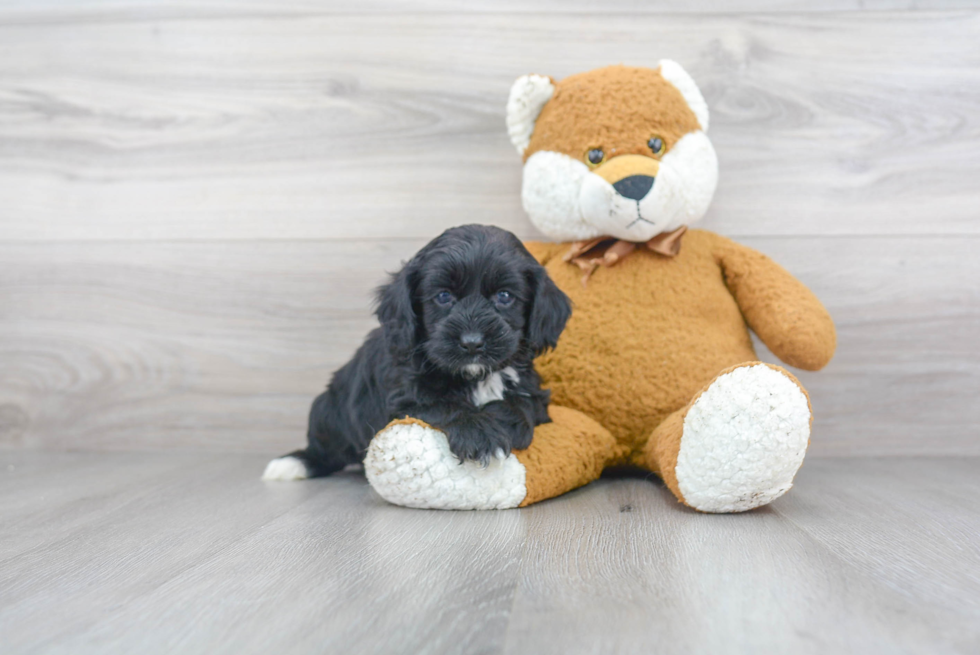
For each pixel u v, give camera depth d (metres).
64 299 2.41
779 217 2.21
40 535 1.40
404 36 2.29
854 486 1.76
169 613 0.99
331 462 2.00
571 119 1.86
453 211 2.29
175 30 2.35
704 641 0.87
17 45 2.39
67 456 2.31
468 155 2.28
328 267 2.33
